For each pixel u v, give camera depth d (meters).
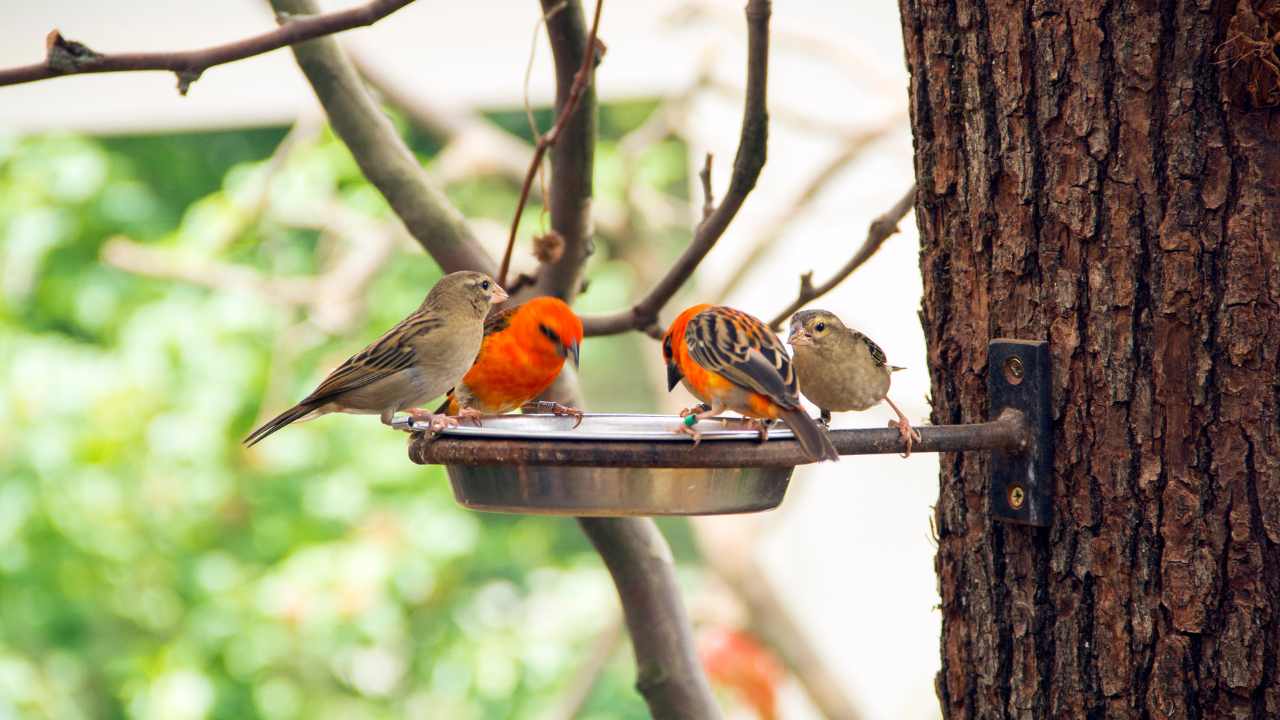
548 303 7.16
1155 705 4.68
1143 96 4.71
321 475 16.78
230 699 15.94
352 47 13.94
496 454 4.85
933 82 5.20
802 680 13.53
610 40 14.19
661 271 15.15
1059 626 4.89
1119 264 4.75
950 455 5.26
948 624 5.27
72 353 16.36
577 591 17.94
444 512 16.72
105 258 14.84
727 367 5.37
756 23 5.91
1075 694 4.84
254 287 15.05
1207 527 4.61
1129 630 4.73
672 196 18.17
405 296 17.56
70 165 17.33
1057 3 4.86
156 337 16.36
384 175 7.43
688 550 20.86
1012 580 5.04
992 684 5.08
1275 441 4.54
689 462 4.74
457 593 16.97
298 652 16.03
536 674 17.19
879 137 13.00
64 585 15.89
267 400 15.91
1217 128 4.62
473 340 7.30
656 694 7.00
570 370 7.79
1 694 15.50
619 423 6.11
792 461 4.72
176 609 16.14
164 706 15.56
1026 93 4.93
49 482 15.64
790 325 6.27
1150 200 4.70
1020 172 4.95
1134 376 4.72
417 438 5.26
